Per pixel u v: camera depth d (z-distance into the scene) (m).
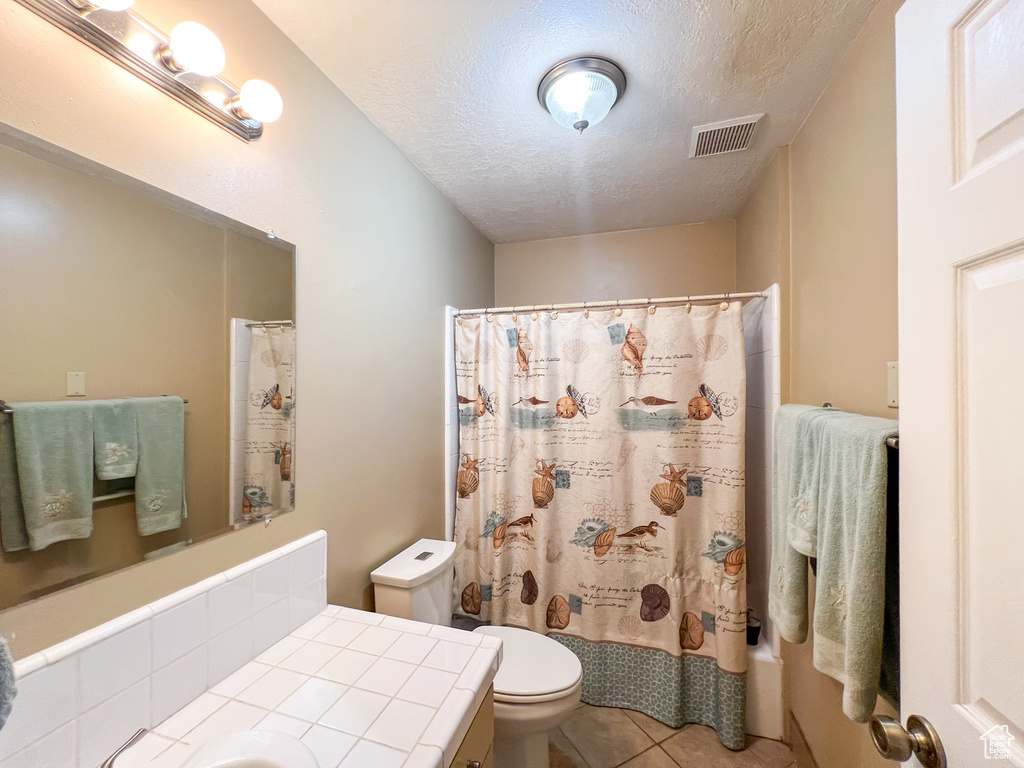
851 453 0.75
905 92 0.61
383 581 1.31
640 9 0.99
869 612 0.68
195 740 0.69
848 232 1.13
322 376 1.17
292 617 1.02
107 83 0.70
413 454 1.64
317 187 1.16
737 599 1.54
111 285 0.70
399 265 1.56
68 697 0.62
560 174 1.78
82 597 0.65
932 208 0.56
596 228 2.43
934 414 0.55
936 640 0.53
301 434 1.09
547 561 1.76
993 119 0.47
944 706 0.52
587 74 1.16
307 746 0.66
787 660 1.58
